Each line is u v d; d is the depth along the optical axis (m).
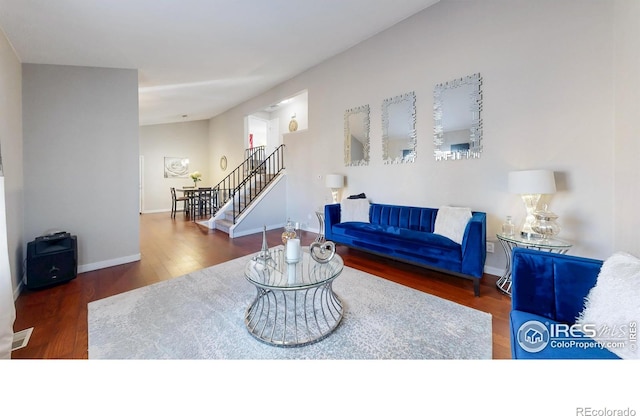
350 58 4.46
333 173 4.92
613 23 2.21
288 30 3.48
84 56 3.00
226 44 3.53
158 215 7.98
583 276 1.29
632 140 1.95
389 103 3.94
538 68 2.62
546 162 2.60
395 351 1.69
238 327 1.98
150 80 4.19
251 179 6.84
